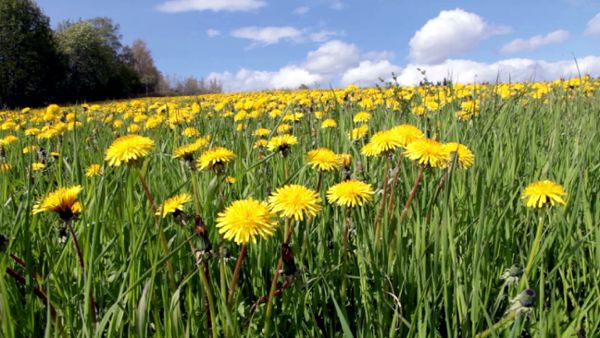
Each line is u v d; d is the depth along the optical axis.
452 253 0.34
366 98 1.45
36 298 0.37
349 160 0.52
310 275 0.41
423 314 0.37
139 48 19.12
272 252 0.45
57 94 11.76
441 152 0.40
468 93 1.17
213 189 0.44
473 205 0.47
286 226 0.34
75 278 0.42
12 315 0.34
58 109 1.33
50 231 0.50
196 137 0.94
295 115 1.06
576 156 0.54
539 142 0.72
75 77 12.48
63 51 12.18
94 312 0.33
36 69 11.11
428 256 0.39
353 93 1.72
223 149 0.44
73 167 0.57
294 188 0.34
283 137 0.59
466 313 0.32
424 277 0.36
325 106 1.32
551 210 0.46
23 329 0.34
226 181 0.55
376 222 0.41
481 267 0.38
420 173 0.40
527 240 0.46
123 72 13.87
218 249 0.31
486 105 0.97
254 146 0.77
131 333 0.33
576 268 0.42
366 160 0.65
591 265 0.39
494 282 0.41
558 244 0.43
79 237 0.41
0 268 0.30
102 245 0.45
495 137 0.64
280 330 0.38
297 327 0.37
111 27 16.48
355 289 0.38
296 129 1.01
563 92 1.29
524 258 0.40
